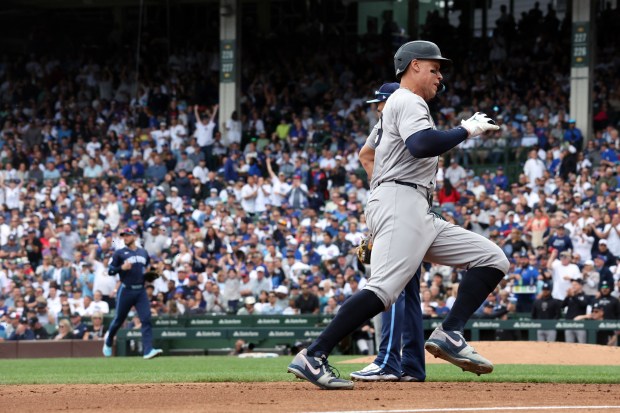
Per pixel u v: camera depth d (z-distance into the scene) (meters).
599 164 63.06
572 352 34.06
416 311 19.69
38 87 84.50
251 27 85.81
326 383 16.45
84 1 92.69
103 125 78.25
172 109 76.38
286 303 53.09
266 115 76.50
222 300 54.50
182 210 65.69
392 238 16.34
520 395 15.58
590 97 69.12
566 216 56.12
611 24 78.50
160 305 53.62
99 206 65.19
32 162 74.56
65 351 50.91
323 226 59.31
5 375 30.83
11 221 64.75
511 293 50.41
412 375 19.70
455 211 59.84
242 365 36.09
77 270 58.56
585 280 48.66
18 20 92.75
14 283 56.38
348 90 77.00
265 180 66.44
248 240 59.19
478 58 78.44
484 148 66.44
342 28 90.75
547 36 76.88
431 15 85.31
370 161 18.89
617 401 14.82
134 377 25.06
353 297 16.39
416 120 16.00
